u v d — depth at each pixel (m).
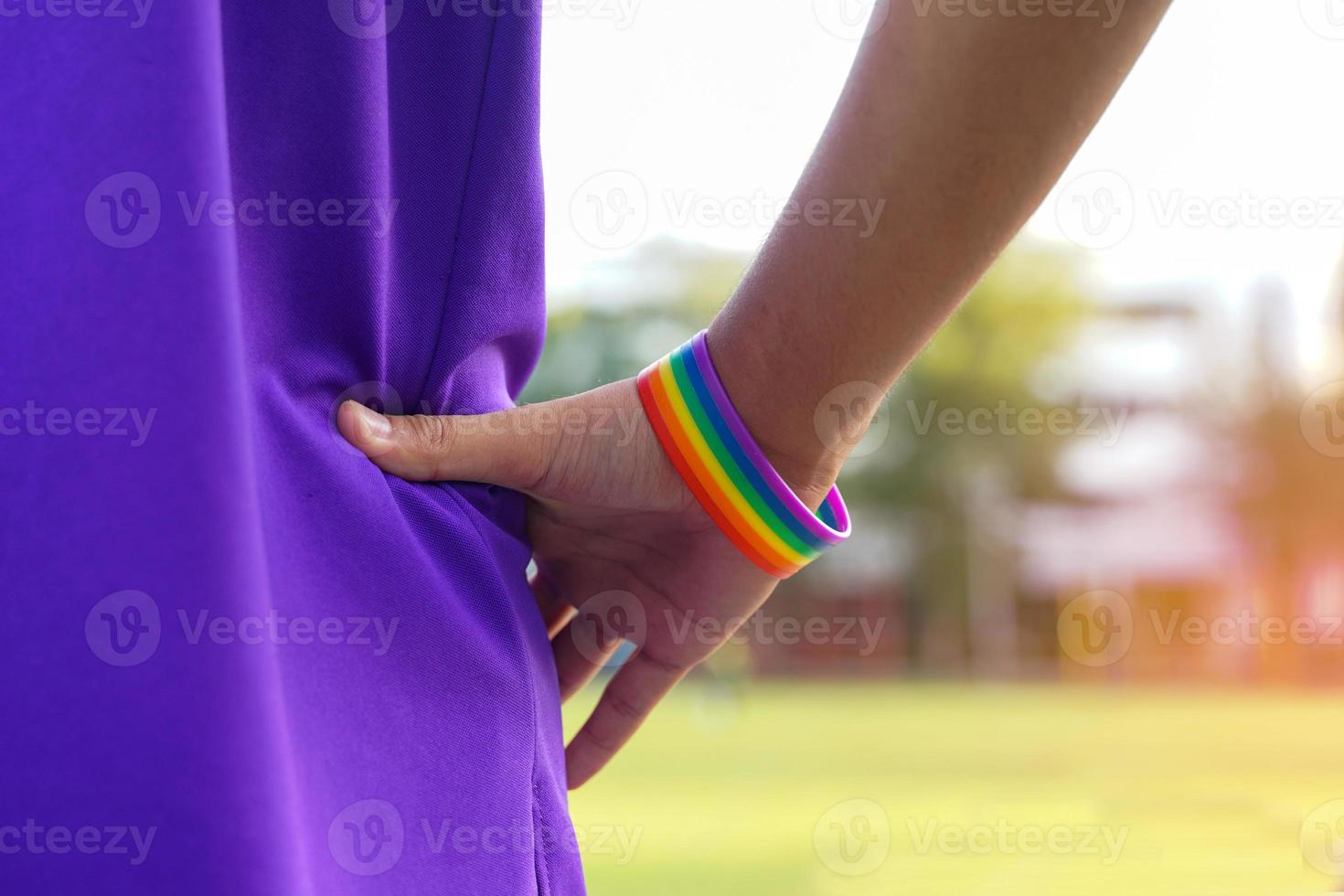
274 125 0.57
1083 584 26.81
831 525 0.80
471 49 0.67
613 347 21.48
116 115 0.47
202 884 0.44
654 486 0.73
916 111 0.60
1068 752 11.75
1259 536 26.47
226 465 0.45
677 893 4.50
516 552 0.70
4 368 0.46
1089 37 0.57
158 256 0.46
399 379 0.65
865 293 0.65
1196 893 4.10
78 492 0.45
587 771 0.92
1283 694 22.56
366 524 0.57
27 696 0.45
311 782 0.52
